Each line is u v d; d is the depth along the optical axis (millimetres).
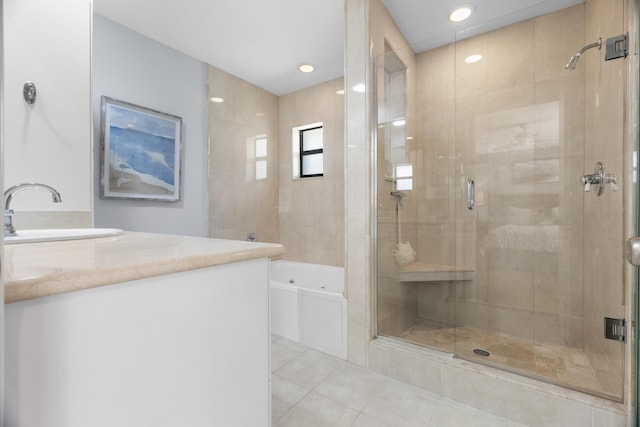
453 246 2398
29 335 439
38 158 1425
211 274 714
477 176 2377
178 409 647
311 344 2219
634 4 1378
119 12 2180
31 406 442
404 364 1790
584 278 1996
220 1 2076
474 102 2396
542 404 1406
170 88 2629
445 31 2434
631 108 1389
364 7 1940
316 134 3506
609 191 1613
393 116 2232
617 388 1381
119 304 546
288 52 2736
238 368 788
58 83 1489
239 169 3219
